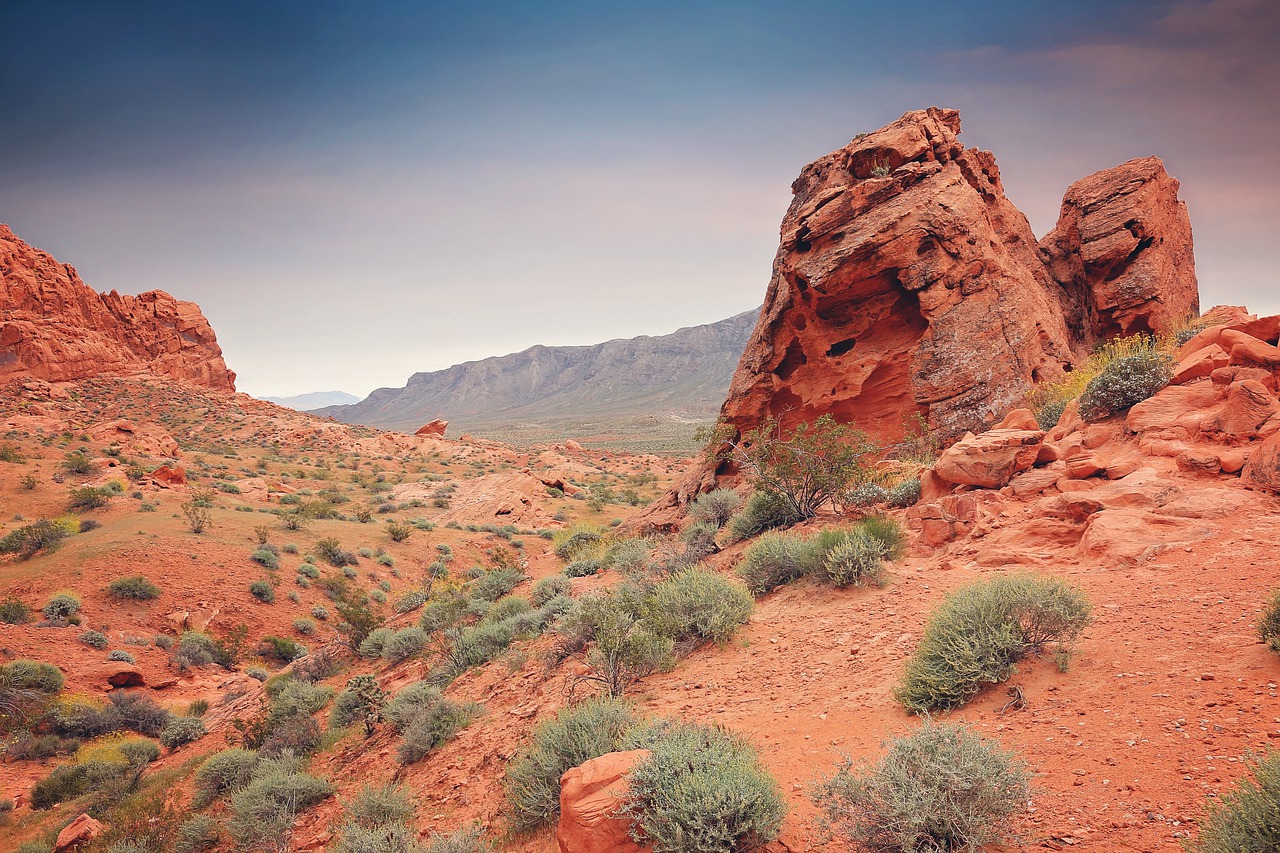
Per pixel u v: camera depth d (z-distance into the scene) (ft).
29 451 233.96
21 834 54.95
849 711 22.71
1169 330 68.90
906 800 14.42
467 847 22.58
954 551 34.91
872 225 64.90
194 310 482.28
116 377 398.42
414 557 173.99
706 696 27.63
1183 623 21.27
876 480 51.21
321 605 139.54
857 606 32.48
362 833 25.88
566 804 17.67
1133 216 72.08
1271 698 16.19
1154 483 30.99
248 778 44.86
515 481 255.29
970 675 20.76
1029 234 84.07
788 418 75.97
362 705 47.21
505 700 37.37
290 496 239.50
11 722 79.05
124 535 144.15
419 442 414.00
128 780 61.21
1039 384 61.67
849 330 69.97
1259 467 28.99
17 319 372.17
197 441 342.44
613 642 30.12
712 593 35.09
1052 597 21.56
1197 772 14.53
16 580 124.26
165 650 110.83
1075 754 16.60
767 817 16.19
